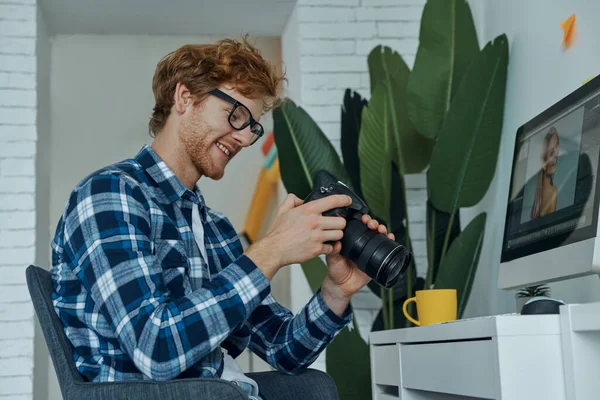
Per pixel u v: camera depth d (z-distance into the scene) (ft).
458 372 4.70
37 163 10.57
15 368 10.02
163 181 4.73
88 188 4.34
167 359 3.89
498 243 9.36
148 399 3.78
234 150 4.91
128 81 14.98
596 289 6.59
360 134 9.37
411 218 10.87
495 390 4.12
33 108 10.57
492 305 9.41
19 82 10.56
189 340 3.92
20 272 10.20
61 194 14.57
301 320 5.08
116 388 3.86
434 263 9.46
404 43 11.28
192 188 5.06
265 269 4.20
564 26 7.68
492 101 8.96
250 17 11.66
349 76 11.12
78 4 11.00
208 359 4.41
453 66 9.55
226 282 4.11
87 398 3.90
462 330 4.64
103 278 4.06
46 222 11.14
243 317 4.08
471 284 8.88
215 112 4.78
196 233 4.92
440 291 6.30
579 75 7.47
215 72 4.75
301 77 11.05
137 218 4.30
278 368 5.10
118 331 3.97
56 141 14.69
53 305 4.33
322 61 11.10
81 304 4.30
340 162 9.59
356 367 9.18
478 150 8.96
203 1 11.07
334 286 4.99
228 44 4.98
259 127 4.99
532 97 8.61
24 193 10.37
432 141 9.95
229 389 3.73
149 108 14.99
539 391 4.06
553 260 4.99
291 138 9.56
